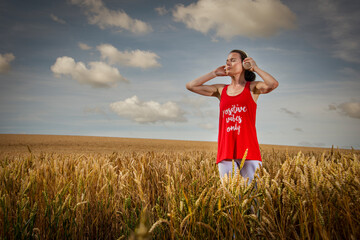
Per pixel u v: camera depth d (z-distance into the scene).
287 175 1.76
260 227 1.45
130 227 1.81
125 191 2.45
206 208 1.60
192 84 3.07
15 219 1.91
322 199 1.41
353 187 1.50
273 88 2.42
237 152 2.44
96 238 2.17
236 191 1.59
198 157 4.84
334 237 1.41
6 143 22.55
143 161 3.71
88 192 2.44
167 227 1.76
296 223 1.56
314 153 5.82
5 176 2.68
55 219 1.87
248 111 2.48
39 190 2.40
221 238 1.57
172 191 1.94
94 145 22.66
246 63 2.54
